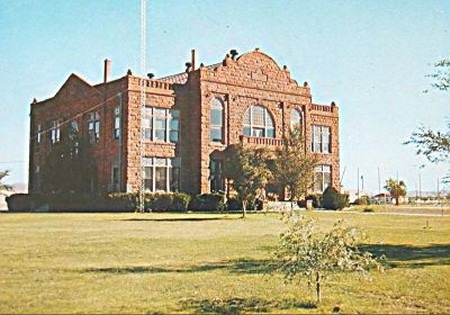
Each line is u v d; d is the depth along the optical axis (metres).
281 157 44.06
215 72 51.16
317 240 9.89
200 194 47.97
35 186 61.09
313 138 59.81
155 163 48.09
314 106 60.09
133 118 46.94
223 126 51.47
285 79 56.44
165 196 45.44
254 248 17.84
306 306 9.70
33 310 8.88
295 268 9.89
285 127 55.81
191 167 49.94
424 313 9.41
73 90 54.97
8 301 9.53
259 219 33.50
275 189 51.25
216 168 50.72
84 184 50.44
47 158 52.62
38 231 23.75
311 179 44.75
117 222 29.92
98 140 50.59
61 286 11.02
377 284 11.83
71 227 26.20
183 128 50.00
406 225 29.89
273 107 55.22
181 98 50.06
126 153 46.53
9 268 13.20
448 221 33.47
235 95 52.41
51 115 59.09
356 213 43.44
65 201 49.16
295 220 10.26
